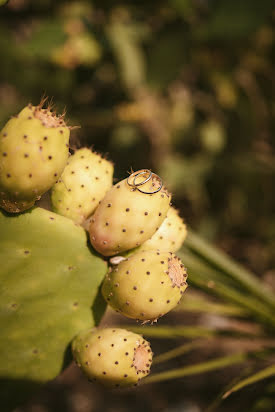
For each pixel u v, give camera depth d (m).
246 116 1.88
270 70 1.85
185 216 2.09
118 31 1.62
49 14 1.69
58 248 0.70
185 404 1.71
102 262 0.72
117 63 1.65
